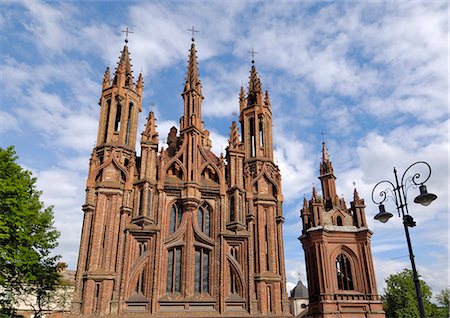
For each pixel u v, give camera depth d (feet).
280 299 129.18
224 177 141.38
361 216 205.98
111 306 111.75
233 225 132.77
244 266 129.49
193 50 164.35
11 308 133.80
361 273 191.62
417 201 65.10
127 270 117.91
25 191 131.85
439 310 303.89
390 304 289.12
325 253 192.75
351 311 181.27
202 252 129.49
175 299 119.24
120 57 156.35
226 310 121.70
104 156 132.05
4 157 130.00
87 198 124.06
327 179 231.91
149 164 133.90
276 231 141.69
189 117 148.36
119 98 143.13
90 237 119.14
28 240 123.34
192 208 132.98
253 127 162.09
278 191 148.15
